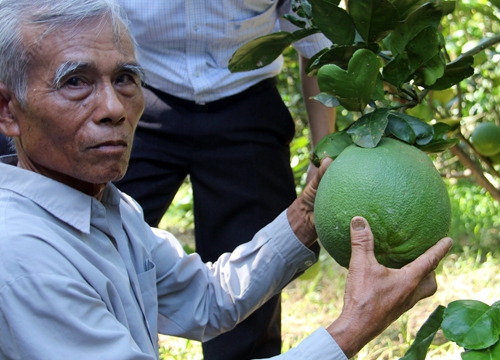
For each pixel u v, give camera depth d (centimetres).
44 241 121
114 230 146
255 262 166
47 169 136
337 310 348
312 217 162
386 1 139
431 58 143
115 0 133
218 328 171
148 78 222
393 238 130
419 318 326
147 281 152
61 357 115
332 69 139
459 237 451
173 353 299
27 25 123
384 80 152
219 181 225
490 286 355
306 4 163
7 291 116
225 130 221
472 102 382
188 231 536
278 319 234
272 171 228
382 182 131
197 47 217
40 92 124
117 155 129
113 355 117
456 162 494
